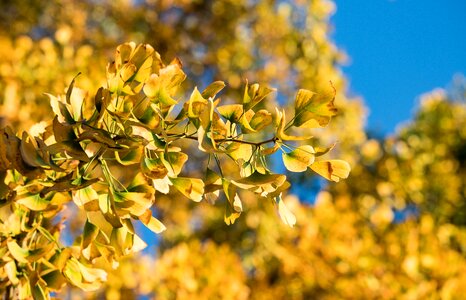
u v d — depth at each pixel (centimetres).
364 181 793
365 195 766
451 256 481
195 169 645
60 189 124
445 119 964
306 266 520
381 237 545
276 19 775
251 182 126
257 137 452
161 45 723
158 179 129
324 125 128
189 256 491
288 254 539
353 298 483
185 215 691
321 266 515
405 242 505
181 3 732
